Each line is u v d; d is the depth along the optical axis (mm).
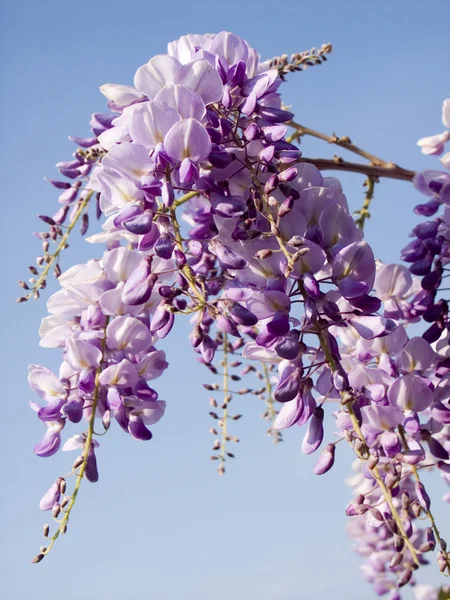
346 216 609
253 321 595
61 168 766
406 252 674
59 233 763
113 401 636
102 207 630
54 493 616
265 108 633
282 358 611
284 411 600
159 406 666
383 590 802
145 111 604
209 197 613
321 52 756
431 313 664
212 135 607
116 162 604
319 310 593
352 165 701
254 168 616
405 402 628
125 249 664
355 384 637
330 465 589
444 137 700
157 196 606
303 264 597
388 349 653
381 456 624
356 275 600
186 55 657
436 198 678
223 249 601
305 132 736
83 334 653
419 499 592
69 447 648
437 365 651
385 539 827
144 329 653
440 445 631
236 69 636
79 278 669
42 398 662
